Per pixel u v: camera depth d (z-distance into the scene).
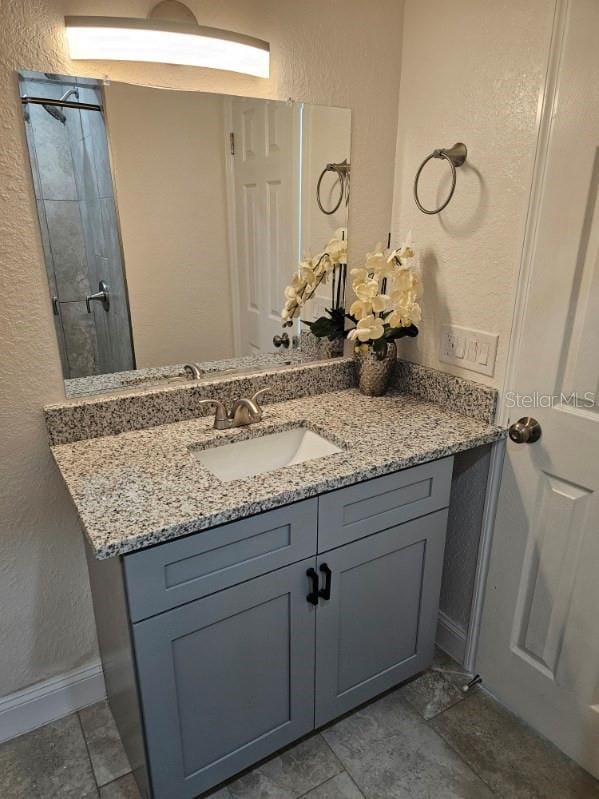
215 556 1.06
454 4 1.35
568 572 1.34
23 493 1.31
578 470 1.27
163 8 1.19
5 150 1.11
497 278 1.37
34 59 1.10
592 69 1.09
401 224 1.65
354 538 1.27
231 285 1.48
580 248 1.18
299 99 1.42
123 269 1.32
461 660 1.71
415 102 1.52
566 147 1.16
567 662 1.38
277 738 1.33
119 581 1.02
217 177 1.38
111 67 1.19
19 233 1.16
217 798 1.30
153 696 1.07
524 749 1.44
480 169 1.36
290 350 1.64
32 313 1.22
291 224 1.52
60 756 1.41
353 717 1.53
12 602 1.38
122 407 1.36
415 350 1.68
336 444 1.37
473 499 1.58
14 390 1.24
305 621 1.26
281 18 1.33
